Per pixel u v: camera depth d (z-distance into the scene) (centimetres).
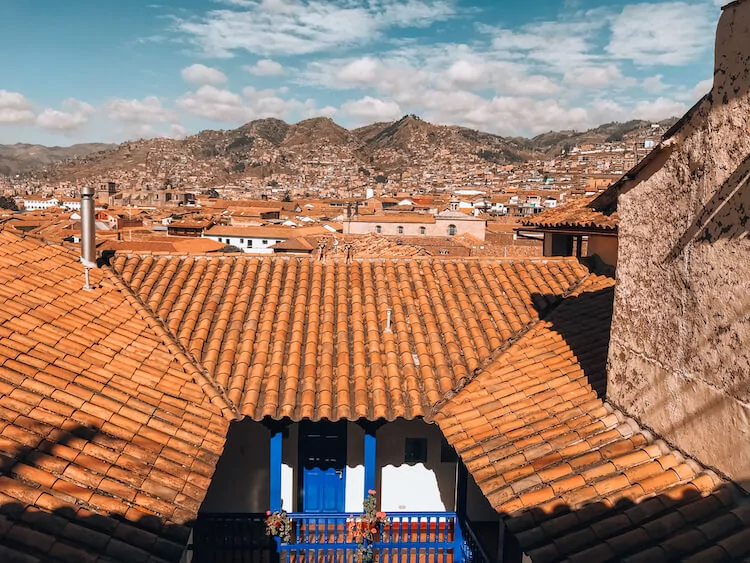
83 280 1014
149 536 550
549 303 1102
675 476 583
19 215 9019
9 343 761
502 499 625
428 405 857
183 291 1056
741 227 518
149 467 652
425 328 1020
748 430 508
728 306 532
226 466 1027
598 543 541
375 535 956
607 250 1212
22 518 516
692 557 488
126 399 754
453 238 5722
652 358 655
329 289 1105
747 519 512
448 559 978
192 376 860
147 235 6581
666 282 630
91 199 1042
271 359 921
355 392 874
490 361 938
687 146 595
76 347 817
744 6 516
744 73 517
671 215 623
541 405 791
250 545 905
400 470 1056
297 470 1040
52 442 629
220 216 10838
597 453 656
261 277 1117
